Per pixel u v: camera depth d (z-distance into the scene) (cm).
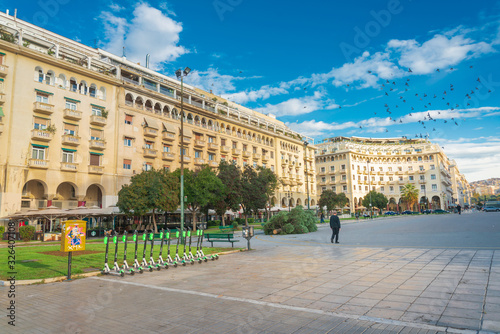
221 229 3962
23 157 3356
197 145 5331
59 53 3997
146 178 3547
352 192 9256
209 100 5844
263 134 6994
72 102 3853
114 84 4269
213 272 992
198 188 3944
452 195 13250
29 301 684
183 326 511
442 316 515
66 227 1288
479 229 2231
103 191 4028
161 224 4241
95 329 507
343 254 1266
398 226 3181
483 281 724
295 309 581
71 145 3759
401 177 10150
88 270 1020
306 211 2945
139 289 784
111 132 4172
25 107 3425
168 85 5053
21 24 3956
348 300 627
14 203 3244
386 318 518
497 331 448
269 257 1284
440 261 1002
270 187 5262
